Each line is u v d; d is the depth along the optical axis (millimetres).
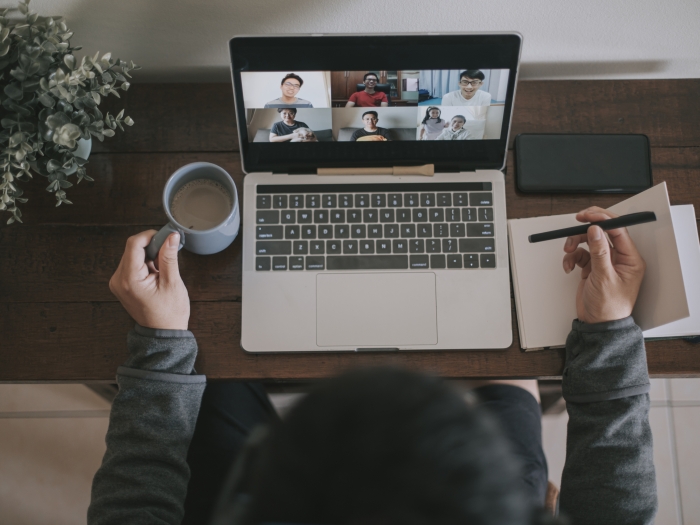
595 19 787
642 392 681
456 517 216
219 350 791
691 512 1363
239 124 776
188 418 712
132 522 612
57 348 797
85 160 771
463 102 766
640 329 710
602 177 852
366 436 228
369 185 812
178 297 729
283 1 751
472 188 813
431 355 789
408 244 798
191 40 824
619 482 645
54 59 701
